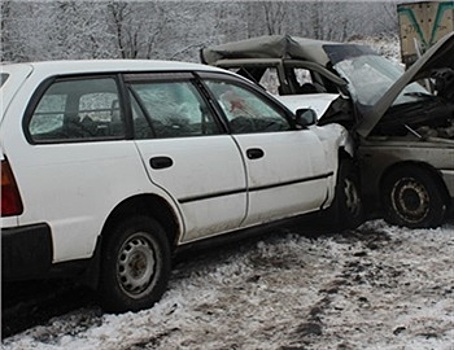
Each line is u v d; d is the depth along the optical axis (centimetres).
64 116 398
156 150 432
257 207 500
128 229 420
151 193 424
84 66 424
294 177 535
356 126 653
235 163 481
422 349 358
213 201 464
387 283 470
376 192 654
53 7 1969
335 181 592
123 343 382
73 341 386
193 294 457
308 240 591
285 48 765
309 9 2762
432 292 447
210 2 2172
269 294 455
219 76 511
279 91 791
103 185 398
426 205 620
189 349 371
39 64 411
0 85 393
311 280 482
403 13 1053
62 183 378
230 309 429
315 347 367
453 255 533
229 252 555
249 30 2625
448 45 616
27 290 473
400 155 629
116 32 2036
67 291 472
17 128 372
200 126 474
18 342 386
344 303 433
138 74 451
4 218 357
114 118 423
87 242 391
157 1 2083
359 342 371
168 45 2120
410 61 1045
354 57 753
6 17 1933
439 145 609
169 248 451
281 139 530
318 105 711
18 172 362
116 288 415
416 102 693
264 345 373
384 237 601
